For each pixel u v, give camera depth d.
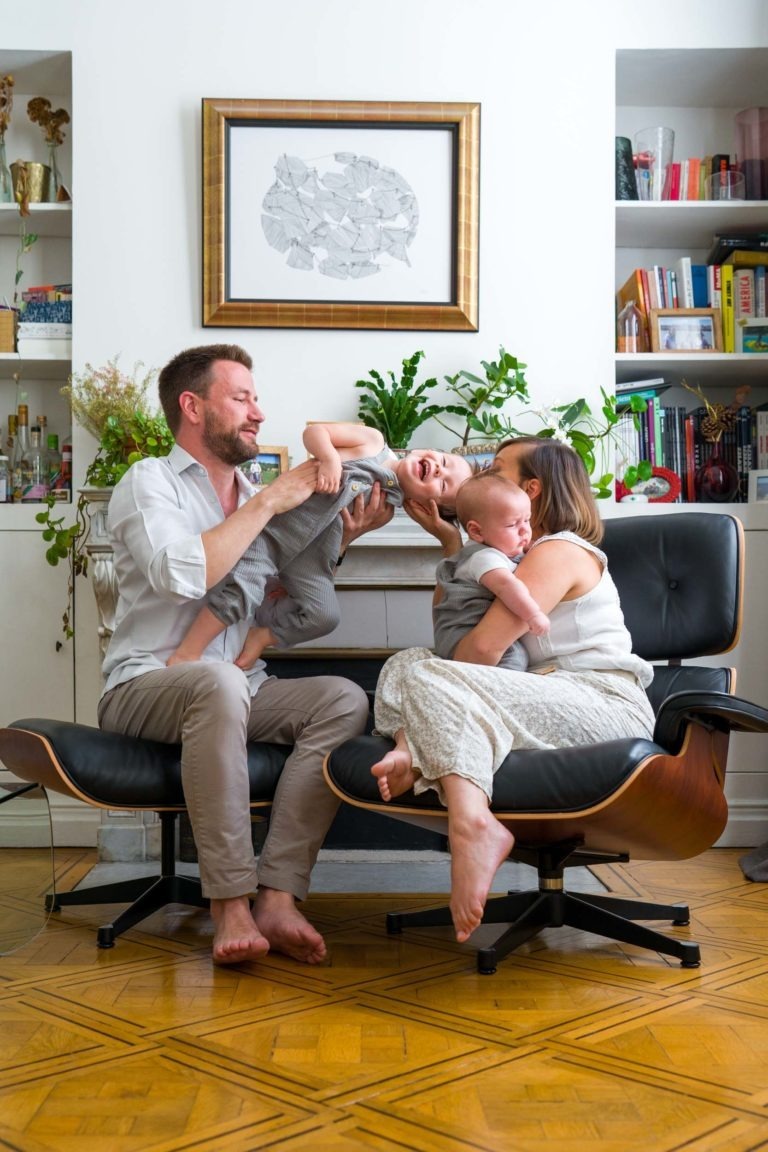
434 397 3.62
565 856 2.21
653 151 3.80
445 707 2.01
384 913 2.61
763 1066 1.58
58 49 3.59
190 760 2.17
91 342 3.56
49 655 3.54
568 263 3.63
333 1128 1.37
